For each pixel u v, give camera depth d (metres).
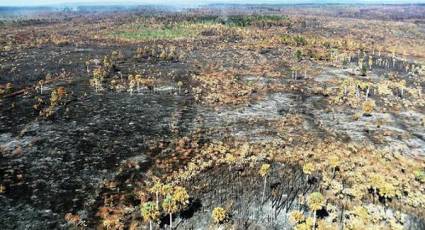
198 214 82.31
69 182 94.12
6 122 127.81
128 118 135.00
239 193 90.00
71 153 108.06
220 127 129.12
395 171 99.69
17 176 95.19
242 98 160.38
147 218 76.50
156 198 86.50
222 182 94.25
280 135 122.94
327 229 76.94
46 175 96.81
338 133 126.50
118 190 91.31
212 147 112.56
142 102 152.38
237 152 109.06
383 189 86.94
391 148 116.19
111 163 103.25
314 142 117.81
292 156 106.69
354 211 82.38
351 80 188.38
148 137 119.69
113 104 149.00
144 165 102.44
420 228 79.38
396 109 152.75
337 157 104.88
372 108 149.25
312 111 147.38
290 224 79.75
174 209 77.62
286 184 93.62
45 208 84.56
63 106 144.00
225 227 78.44
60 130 123.00
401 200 87.44
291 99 161.12
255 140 118.69
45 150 109.25
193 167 100.19
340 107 152.38
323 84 185.12
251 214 82.69
